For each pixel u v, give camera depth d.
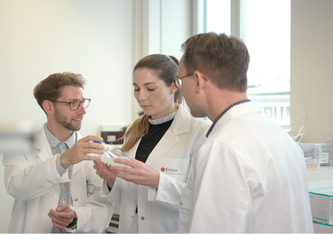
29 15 2.76
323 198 1.44
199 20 3.53
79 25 3.05
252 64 2.94
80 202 1.38
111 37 3.27
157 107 1.28
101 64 3.20
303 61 2.19
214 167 0.73
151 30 3.35
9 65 2.65
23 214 1.32
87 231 1.28
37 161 1.35
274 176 0.73
